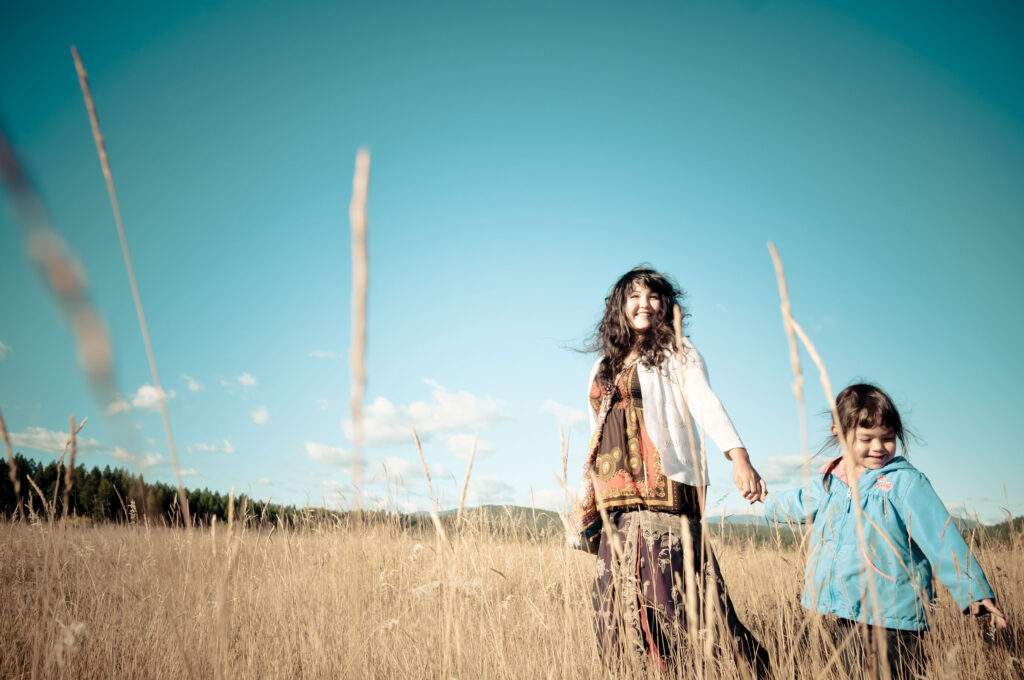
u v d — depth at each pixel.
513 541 3.96
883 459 2.90
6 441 1.45
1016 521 3.60
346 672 2.64
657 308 2.87
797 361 1.11
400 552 4.07
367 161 0.59
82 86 0.82
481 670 2.37
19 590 2.84
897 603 2.51
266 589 3.88
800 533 2.49
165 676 2.41
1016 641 2.58
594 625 2.59
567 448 1.66
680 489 2.57
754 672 2.04
